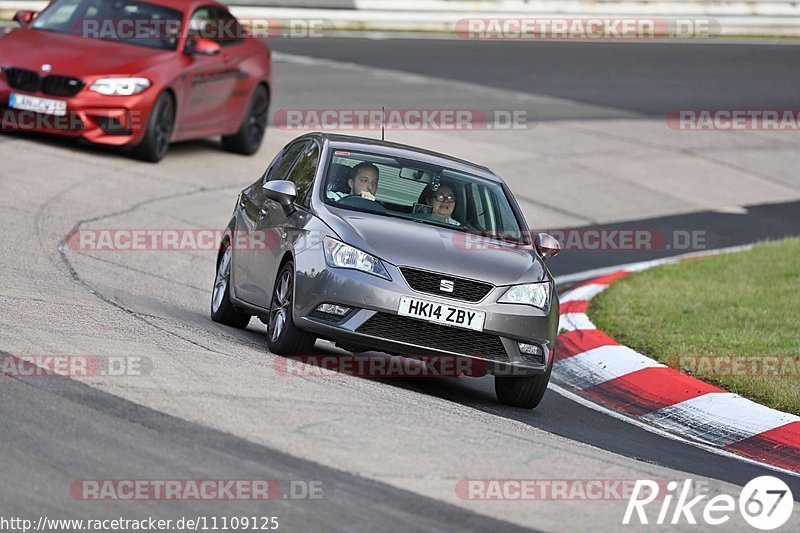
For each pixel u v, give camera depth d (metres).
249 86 65.25
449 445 23.83
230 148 66.44
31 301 31.77
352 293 29.08
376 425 24.31
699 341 39.88
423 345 29.30
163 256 45.66
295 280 30.03
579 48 114.94
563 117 86.69
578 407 33.06
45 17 60.69
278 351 30.88
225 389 25.27
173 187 56.41
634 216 67.75
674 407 33.81
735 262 54.84
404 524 19.06
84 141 61.19
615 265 56.25
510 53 107.75
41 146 57.78
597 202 69.31
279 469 20.73
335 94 81.19
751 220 70.25
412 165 33.75
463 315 29.28
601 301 46.12
